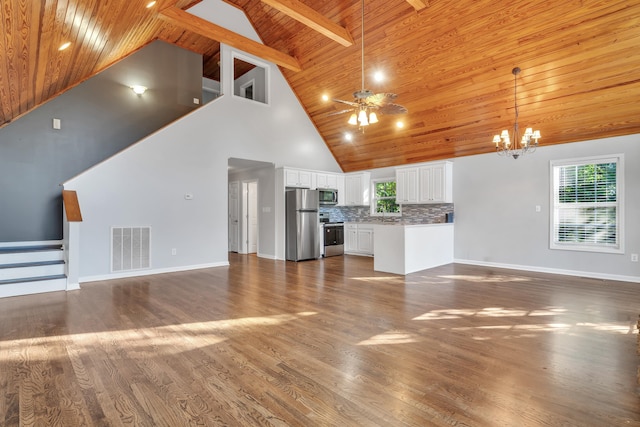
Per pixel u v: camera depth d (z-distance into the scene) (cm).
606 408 180
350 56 601
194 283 491
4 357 244
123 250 530
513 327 305
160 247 570
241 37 584
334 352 253
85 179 496
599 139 515
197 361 238
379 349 259
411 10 480
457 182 680
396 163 789
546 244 571
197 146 614
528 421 169
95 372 222
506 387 202
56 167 552
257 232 807
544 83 480
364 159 828
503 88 515
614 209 511
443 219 695
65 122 562
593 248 525
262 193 784
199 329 302
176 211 588
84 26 344
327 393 196
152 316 339
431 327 306
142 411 179
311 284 486
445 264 661
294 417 174
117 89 622
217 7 642
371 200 838
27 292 421
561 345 265
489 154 635
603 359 239
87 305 377
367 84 630
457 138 639
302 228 713
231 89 665
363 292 438
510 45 458
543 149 572
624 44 399
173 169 584
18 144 519
